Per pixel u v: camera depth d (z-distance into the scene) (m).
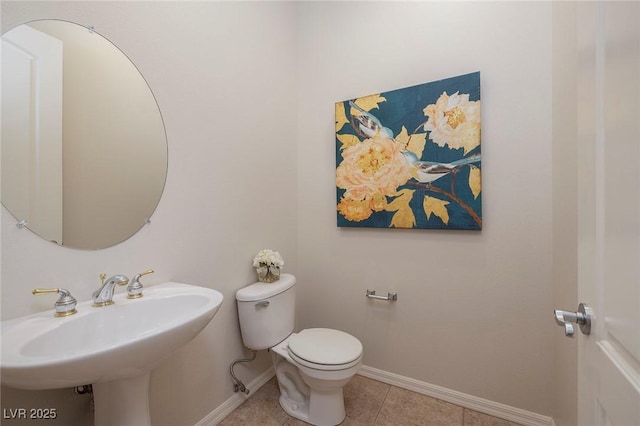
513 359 1.53
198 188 1.43
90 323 0.92
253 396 1.75
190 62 1.39
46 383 0.68
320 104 2.08
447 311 1.69
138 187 1.18
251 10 1.75
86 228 1.03
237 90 1.65
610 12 0.49
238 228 1.66
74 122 1.00
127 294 1.09
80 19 1.01
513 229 1.52
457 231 1.66
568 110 1.18
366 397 1.73
